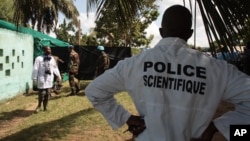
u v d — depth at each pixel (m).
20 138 6.50
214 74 1.75
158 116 1.74
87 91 1.87
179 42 1.83
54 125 7.41
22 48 12.54
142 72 1.80
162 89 1.75
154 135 1.75
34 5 6.94
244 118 1.70
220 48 2.98
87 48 16.27
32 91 13.65
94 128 7.11
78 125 7.36
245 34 2.99
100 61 12.48
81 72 16.22
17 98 11.67
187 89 1.73
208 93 1.74
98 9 4.68
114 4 4.59
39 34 15.75
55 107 9.80
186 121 1.73
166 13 1.90
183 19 1.86
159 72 1.77
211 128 1.77
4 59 10.77
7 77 11.01
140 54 1.86
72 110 9.20
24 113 9.12
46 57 9.14
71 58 12.41
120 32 5.41
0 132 7.09
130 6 4.61
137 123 1.87
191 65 1.76
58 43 16.84
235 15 2.96
